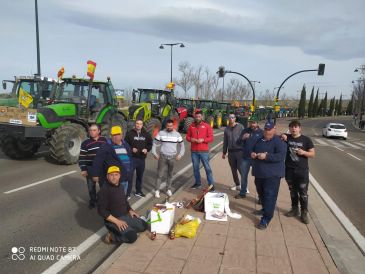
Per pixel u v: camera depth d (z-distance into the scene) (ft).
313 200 25.59
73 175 29.25
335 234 18.74
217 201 19.54
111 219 15.43
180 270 13.29
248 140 23.09
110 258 13.98
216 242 16.02
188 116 75.77
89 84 36.22
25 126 31.45
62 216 19.48
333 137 97.35
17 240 16.22
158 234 16.57
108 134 39.52
